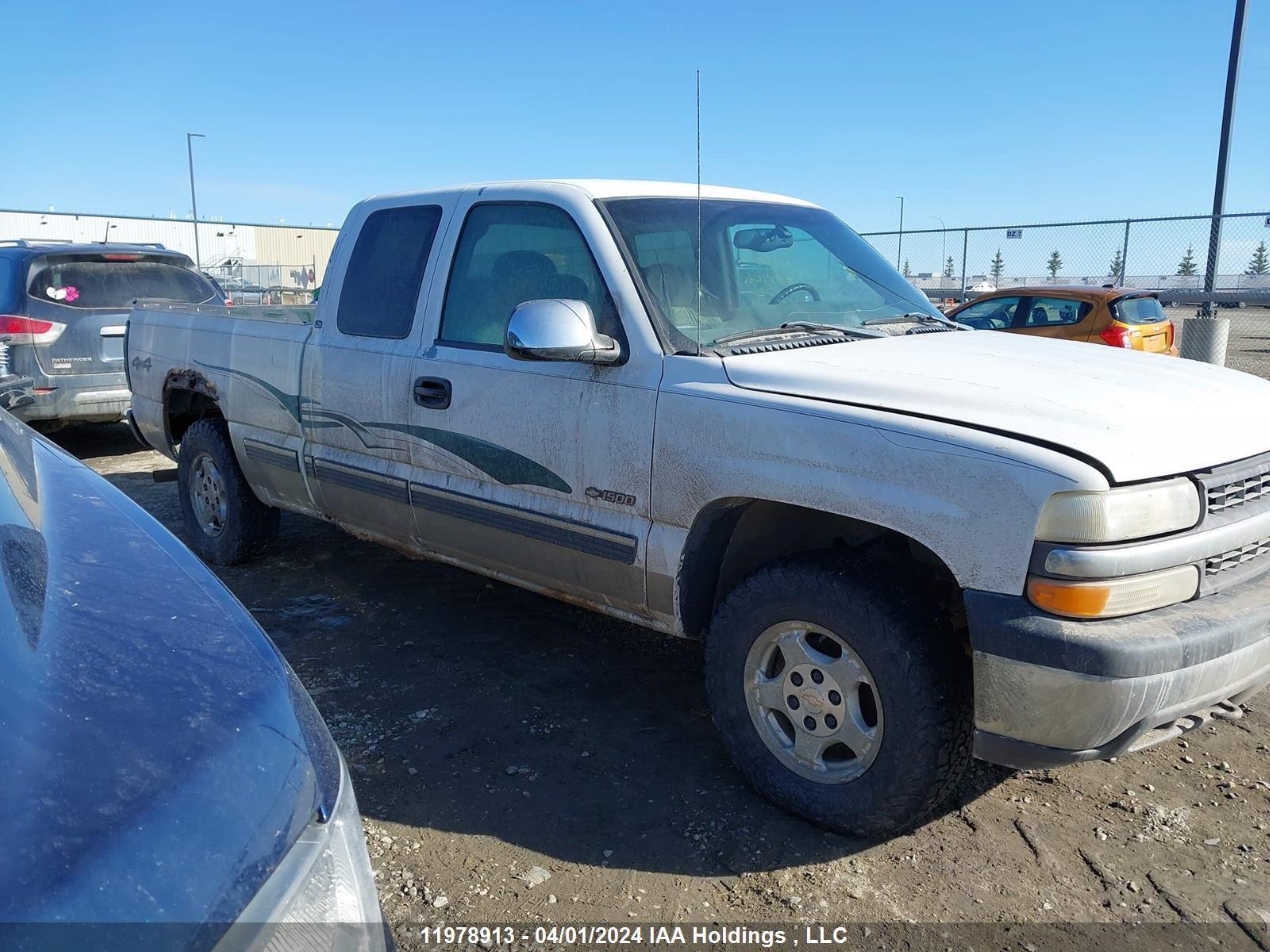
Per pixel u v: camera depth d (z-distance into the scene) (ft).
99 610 5.25
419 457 12.92
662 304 10.78
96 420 27.53
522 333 10.09
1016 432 8.24
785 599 9.43
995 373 9.68
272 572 17.39
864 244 14.28
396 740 11.46
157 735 4.39
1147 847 9.47
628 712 12.24
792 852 9.34
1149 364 10.75
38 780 3.93
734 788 10.47
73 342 26.53
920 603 8.82
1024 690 7.97
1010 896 8.71
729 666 10.03
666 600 10.50
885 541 10.25
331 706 12.32
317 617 15.33
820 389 9.40
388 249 13.79
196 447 17.53
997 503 8.02
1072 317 35.47
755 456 9.46
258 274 106.11
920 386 9.16
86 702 4.46
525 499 11.69
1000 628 7.97
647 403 10.35
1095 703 7.72
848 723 9.24
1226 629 8.15
